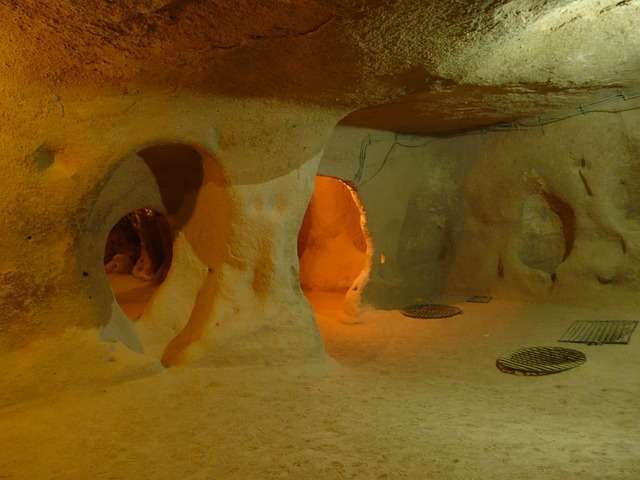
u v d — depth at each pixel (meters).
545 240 6.43
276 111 4.02
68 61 2.85
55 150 3.29
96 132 3.32
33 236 3.38
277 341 4.32
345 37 2.94
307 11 2.58
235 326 4.24
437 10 2.68
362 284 6.57
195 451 2.70
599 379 4.07
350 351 5.32
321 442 2.80
